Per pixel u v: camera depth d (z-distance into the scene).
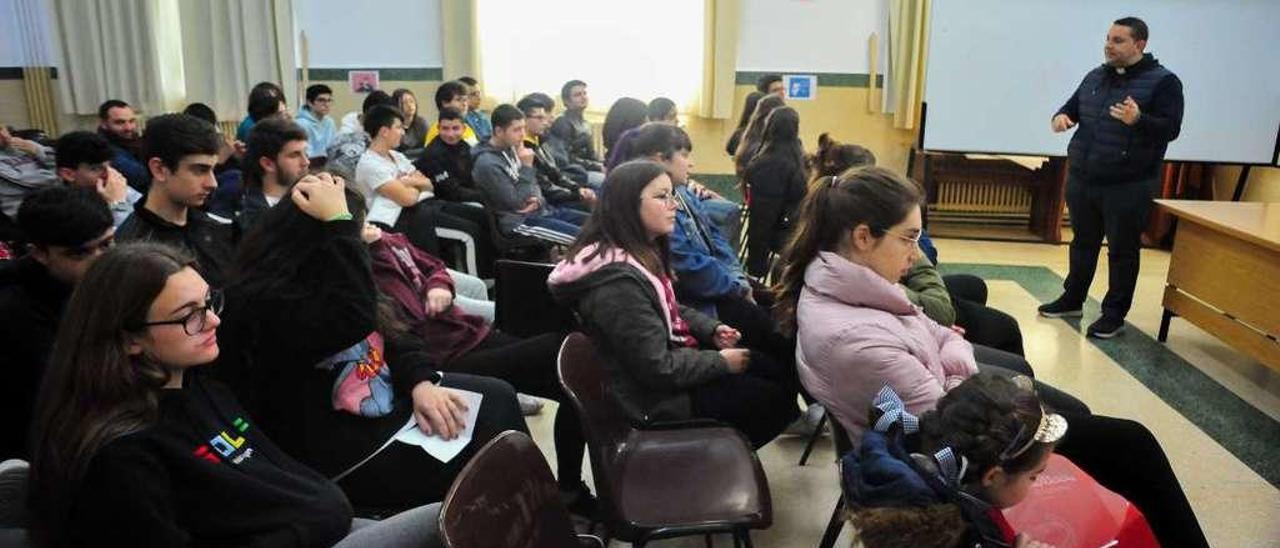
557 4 6.22
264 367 1.62
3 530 1.26
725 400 2.05
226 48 6.25
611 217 2.02
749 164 4.02
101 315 1.18
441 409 1.75
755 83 6.30
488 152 3.94
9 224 2.92
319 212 1.60
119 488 1.15
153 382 1.23
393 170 3.68
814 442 2.61
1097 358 3.58
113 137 4.15
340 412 1.70
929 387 1.58
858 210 1.69
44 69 6.25
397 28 6.32
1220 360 3.56
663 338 1.96
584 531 2.15
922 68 6.08
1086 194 3.90
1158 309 4.29
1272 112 5.41
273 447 1.43
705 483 1.74
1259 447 2.77
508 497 1.23
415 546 1.23
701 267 2.58
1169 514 1.72
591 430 1.63
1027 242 5.84
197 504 1.25
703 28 6.16
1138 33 3.63
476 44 6.24
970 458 1.17
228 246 2.20
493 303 2.74
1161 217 5.73
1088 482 1.46
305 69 6.35
